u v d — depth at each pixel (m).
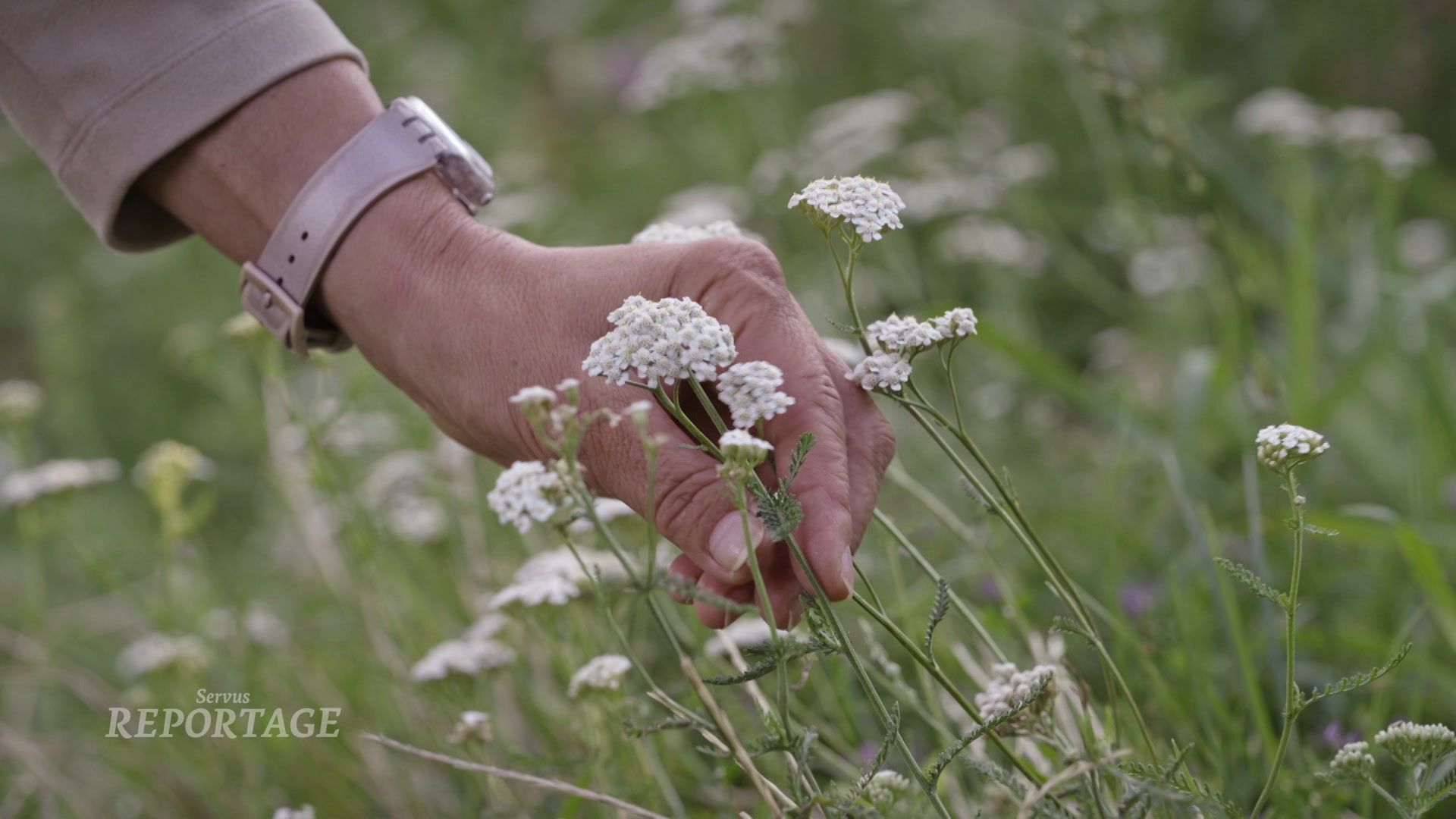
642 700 0.62
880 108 1.13
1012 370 0.99
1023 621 0.61
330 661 0.79
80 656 0.90
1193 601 0.69
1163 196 1.08
